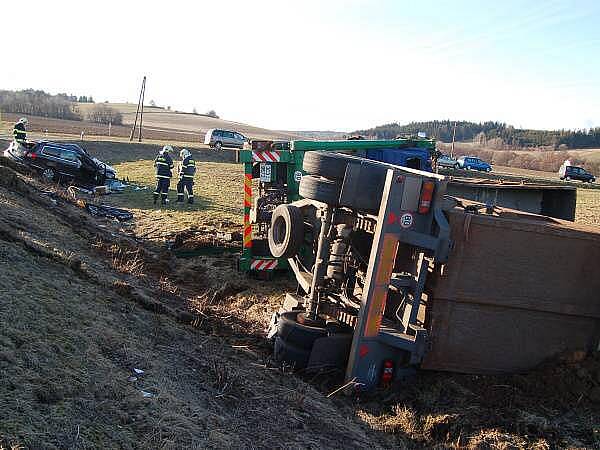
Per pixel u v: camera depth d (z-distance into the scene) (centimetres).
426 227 557
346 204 571
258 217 913
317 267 608
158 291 769
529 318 582
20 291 469
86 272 633
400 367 577
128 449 317
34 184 1388
